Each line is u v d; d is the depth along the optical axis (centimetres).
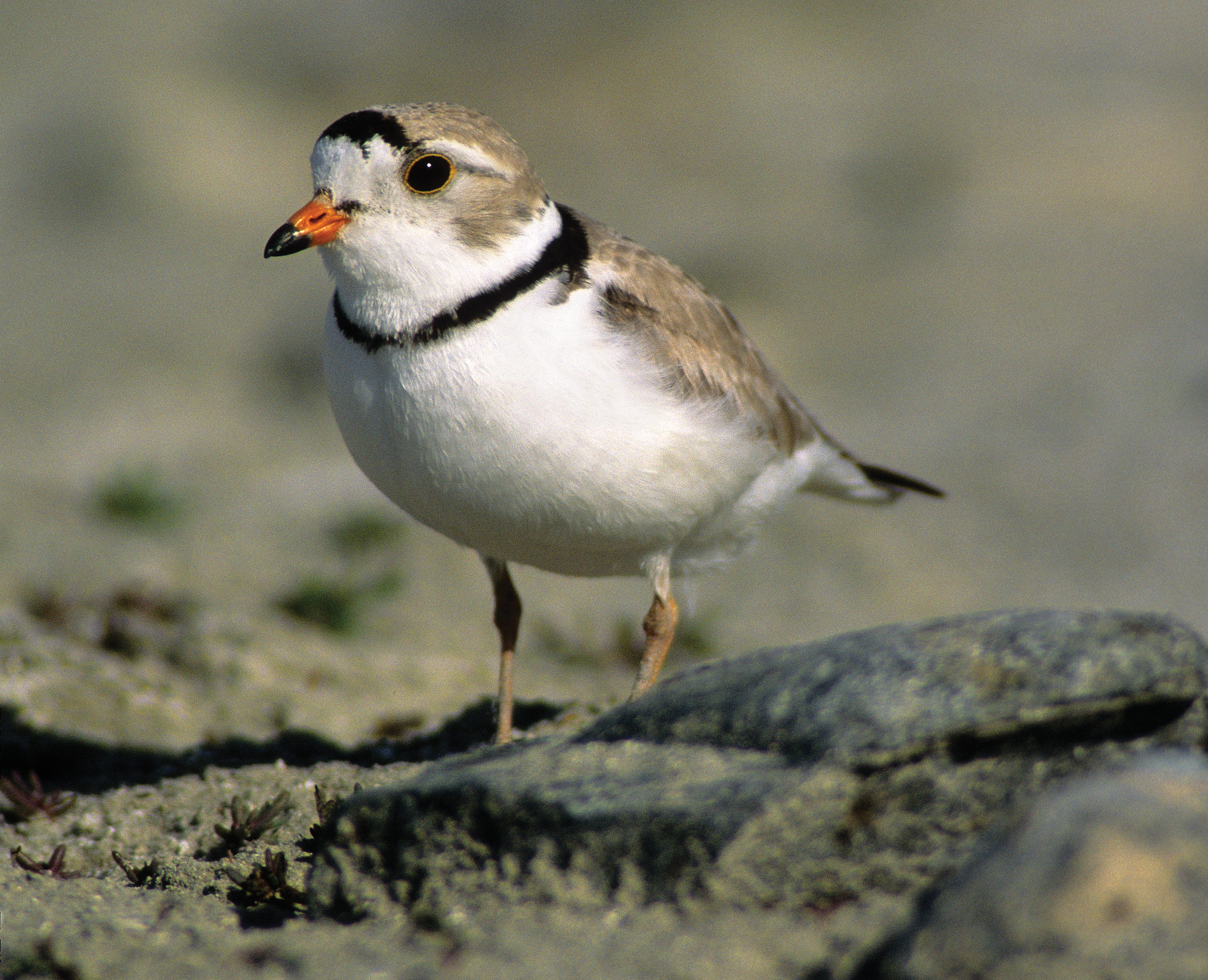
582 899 486
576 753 527
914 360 2020
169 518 1489
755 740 504
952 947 393
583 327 660
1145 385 1853
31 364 2114
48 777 791
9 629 965
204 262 2588
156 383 2053
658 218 2662
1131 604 1375
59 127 3000
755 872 472
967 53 3322
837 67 3328
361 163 645
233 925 548
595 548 712
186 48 3359
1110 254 2306
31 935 520
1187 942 371
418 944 480
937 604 1396
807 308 2258
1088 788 418
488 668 1058
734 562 796
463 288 652
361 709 940
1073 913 382
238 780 728
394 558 1427
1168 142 2711
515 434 648
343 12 3459
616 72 3250
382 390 659
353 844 534
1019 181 2664
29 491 1560
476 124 663
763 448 742
